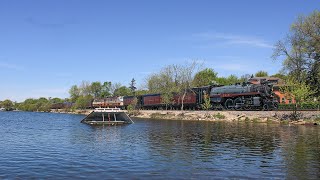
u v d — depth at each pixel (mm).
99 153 25703
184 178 17531
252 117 66812
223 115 73062
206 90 85062
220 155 24484
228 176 17922
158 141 33625
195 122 68438
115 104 130625
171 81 98875
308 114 58812
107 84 188625
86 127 57781
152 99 107438
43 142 33750
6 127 58906
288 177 17625
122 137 38375
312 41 59625
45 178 17562
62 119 94625
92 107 155500
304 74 63062
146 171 19109
